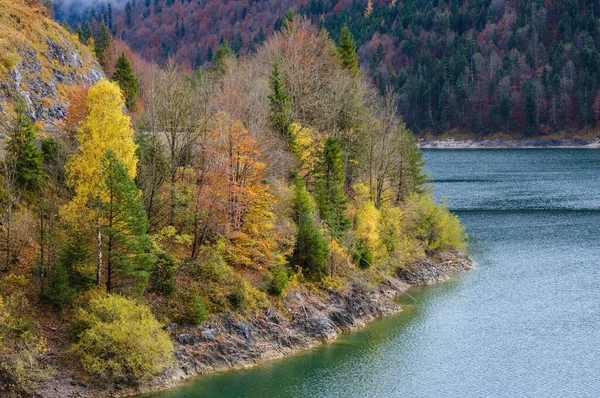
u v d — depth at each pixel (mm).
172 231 50781
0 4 62625
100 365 40531
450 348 51469
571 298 63688
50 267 44219
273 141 64125
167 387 42719
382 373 46844
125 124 46406
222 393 42750
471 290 66688
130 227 45125
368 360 49094
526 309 60562
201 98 64625
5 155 48188
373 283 63219
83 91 58688
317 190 64188
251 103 64938
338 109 74812
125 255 45031
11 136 47906
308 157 71875
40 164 48781
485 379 45938
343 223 64438
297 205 59875
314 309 54562
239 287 51125
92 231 45812
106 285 45438
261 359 48125
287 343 50438
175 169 54875
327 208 62875
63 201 49625
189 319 46969
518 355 50031
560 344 52156
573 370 47312
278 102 69188
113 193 44688
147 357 41812
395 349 51281
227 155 56094
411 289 67312
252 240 55375
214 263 51656
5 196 46844
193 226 55406
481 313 59594
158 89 60562
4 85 55844
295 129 71625
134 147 47469
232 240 55969
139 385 41812
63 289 42938
